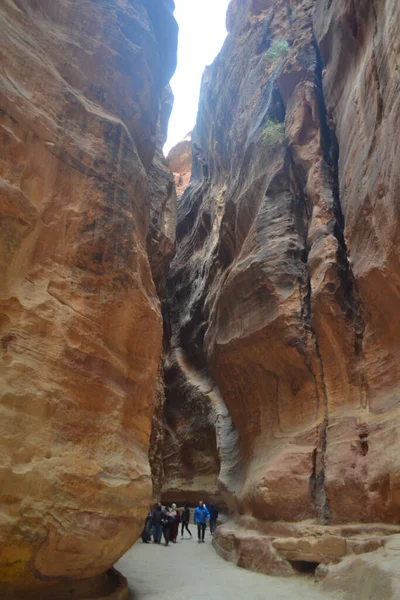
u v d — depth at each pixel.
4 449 5.08
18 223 6.05
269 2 22.08
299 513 9.66
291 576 8.80
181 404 21.12
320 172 12.82
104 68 8.85
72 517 5.43
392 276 8.79
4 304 5.72
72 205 6.98
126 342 7.13
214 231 21.42
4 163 6.11
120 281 7.14
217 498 17.62
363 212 9.96
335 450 9.55
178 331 23.42
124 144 8.29
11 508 4.97
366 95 10.37
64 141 7.20
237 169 18.72
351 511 8.73
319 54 15.02
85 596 5.87
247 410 13.36
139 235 8.43
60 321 6.17
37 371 5.70
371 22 10.57
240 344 13.02
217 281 18.02
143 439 7.21
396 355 9.07
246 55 21.17
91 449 6.00
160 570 9.38
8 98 6.38
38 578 5.26
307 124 13.98
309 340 11.34
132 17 10.05
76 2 8.99
